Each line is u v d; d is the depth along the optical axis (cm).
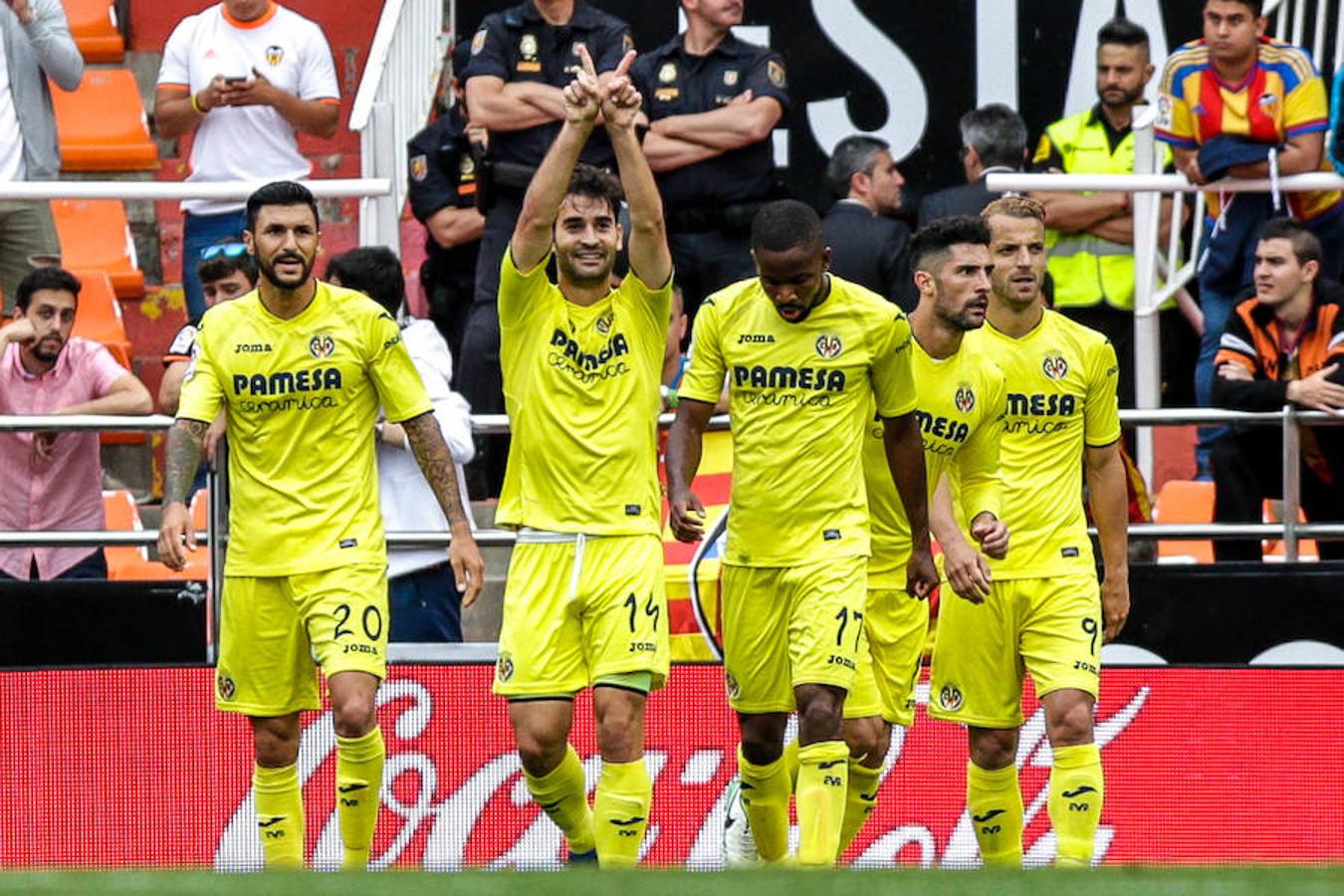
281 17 4081
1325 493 3334
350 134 4834
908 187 4200
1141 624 3247
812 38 4194
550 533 2652
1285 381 3209
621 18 4197
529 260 2634
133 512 3716
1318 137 3434
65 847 3161
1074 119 3866
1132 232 3700
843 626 2598
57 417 3212
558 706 2650
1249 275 3491
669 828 3145
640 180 2617
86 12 4828
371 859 3153
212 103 3975
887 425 2689
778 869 1658
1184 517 3619
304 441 2698
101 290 4156
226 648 2739
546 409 2647
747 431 2667
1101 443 2925
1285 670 3173
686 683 3152
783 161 4206
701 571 3184
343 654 2664
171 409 3362
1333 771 3161
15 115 3884
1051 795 2836
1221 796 3175
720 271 3684
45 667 3173
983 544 2720
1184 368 3928
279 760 2762
